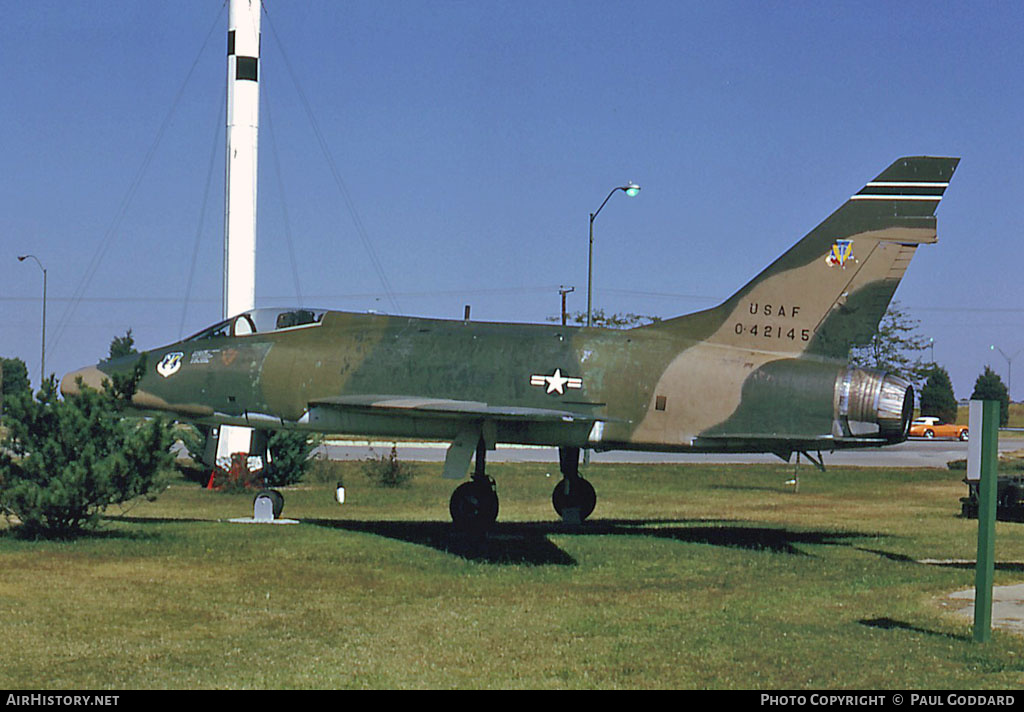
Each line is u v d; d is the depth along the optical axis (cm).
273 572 1352
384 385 1844
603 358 1808
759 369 1755
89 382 1956
